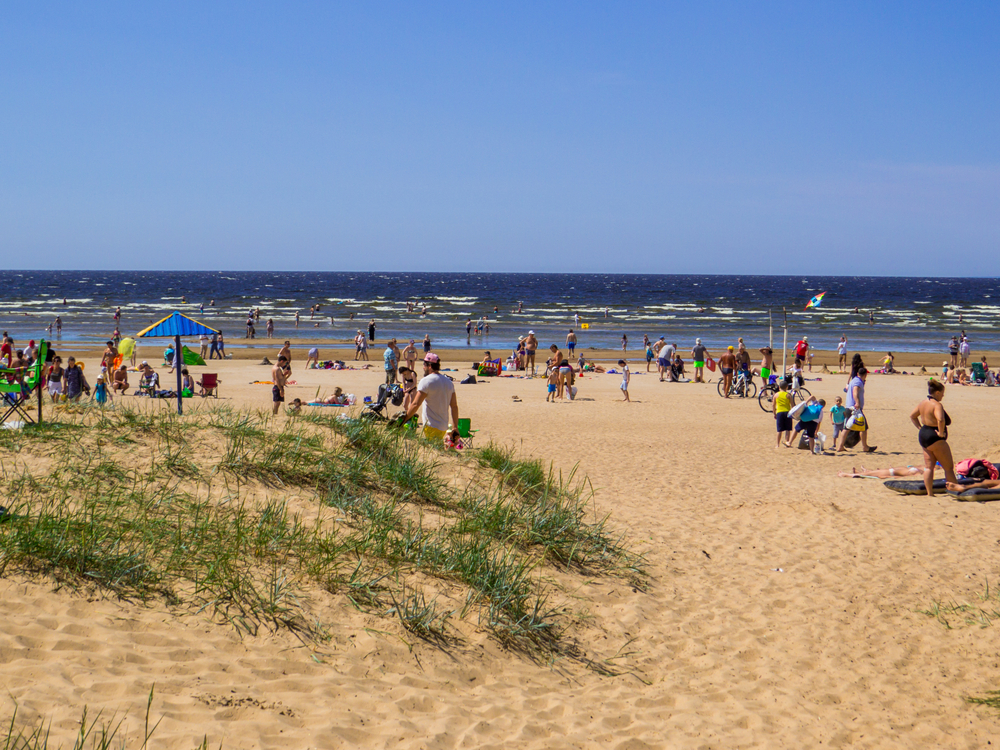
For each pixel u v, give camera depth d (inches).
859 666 204.4
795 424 613.6
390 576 208.2
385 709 153.6
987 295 5113.2
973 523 335.3
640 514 339.0
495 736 151.3
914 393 1015.6
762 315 2987.2
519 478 335.0
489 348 1824.6
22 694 132.6
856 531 320.8
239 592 184.5
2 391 328.8
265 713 143.6
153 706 138.2
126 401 767.1
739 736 164.6
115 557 185.9
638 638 210.1
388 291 4960.6
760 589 254.2
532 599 217.6
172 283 5959.6
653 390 1029.2
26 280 6378.0
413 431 366.9
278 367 711.7
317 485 267.3
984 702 186.5
